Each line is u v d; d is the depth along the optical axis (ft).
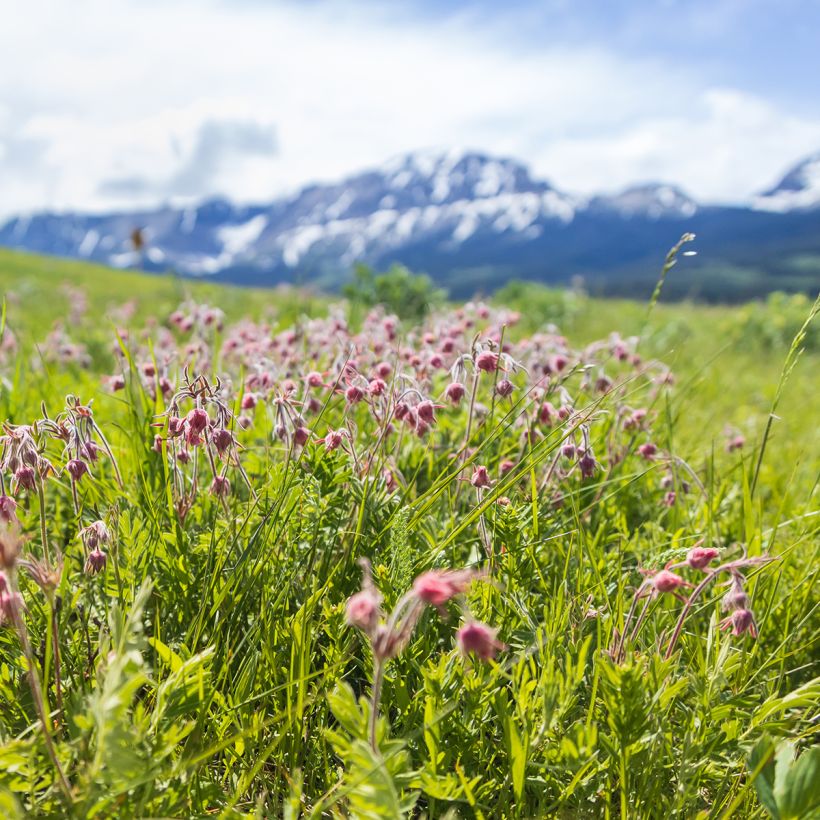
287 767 1.43
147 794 1.24
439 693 1.43
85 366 4.13
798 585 1.86
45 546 1.59
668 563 1.89
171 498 1.84
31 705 1.47
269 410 2.35
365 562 1.22
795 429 4.26
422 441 2.47
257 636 1.57
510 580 1.72
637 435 2.56
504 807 1.38
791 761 1.32
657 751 1.44
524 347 2.86
